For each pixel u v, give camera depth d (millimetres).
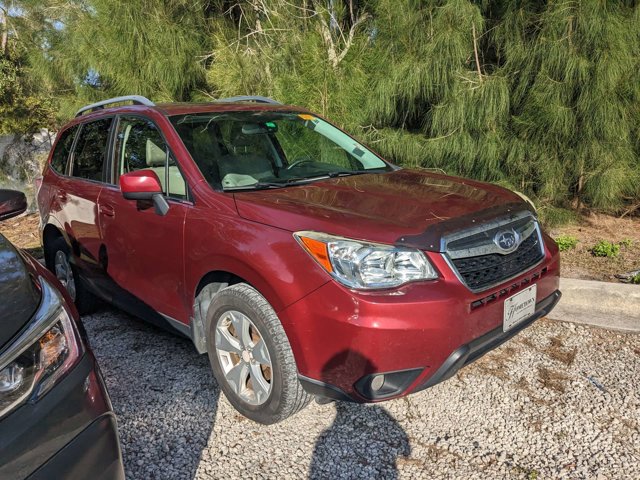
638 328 3758
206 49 6879
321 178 3490
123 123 3855
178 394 3219
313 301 2465
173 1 6594
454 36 4691
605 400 2992
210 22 7035
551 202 5406
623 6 4613
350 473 2521
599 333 3758
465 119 5066
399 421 2895
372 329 2338
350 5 6117
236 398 2936
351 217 2625
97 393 1870
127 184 3107
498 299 2670
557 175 5121
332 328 2420
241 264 2729
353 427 2859
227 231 2822
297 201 2869
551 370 3316
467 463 2562
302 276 2506
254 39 6434
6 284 1879
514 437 2730
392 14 5020
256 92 6020
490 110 4883
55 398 1723
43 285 2006
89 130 4281
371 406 3035
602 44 4441
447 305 2434
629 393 3047
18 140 10023
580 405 2959
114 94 7484
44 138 10188
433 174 3746
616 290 4047
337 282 2422
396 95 5254
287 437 2793
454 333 2465
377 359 2369
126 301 3775
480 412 2939
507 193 3219
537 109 4855
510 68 5004
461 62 4969
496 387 3158
